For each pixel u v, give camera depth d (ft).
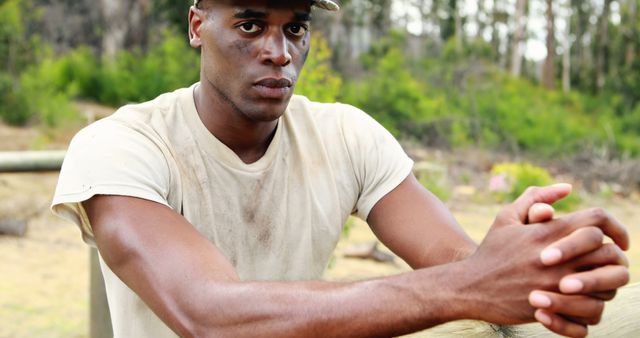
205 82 4.69
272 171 4.89
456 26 102.32
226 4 4.38
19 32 48.93
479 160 46.26
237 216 4.83
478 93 66.85
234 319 3.67
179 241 4.04
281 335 3.60
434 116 53.06
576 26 119.03
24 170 9.90
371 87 53.98
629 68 92.02
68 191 4.32
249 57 4.41
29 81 41.29
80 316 14.74
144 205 4.23
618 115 81.76
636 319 4.60
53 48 61.72
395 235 5.07
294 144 5.02
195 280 3.83
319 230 5.04
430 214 5.04
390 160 5.19
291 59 4.48
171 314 3.83
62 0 64.44
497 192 33.81
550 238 3.36
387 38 81.71
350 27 77.87
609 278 3.25
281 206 4.93
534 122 61.52
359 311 3.53
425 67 72.18
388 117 51.62
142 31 63.41
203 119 4.76
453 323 4.61
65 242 20.89
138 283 4.02
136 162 4.39
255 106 4.47
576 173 44.88
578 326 3.34
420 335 4.49
